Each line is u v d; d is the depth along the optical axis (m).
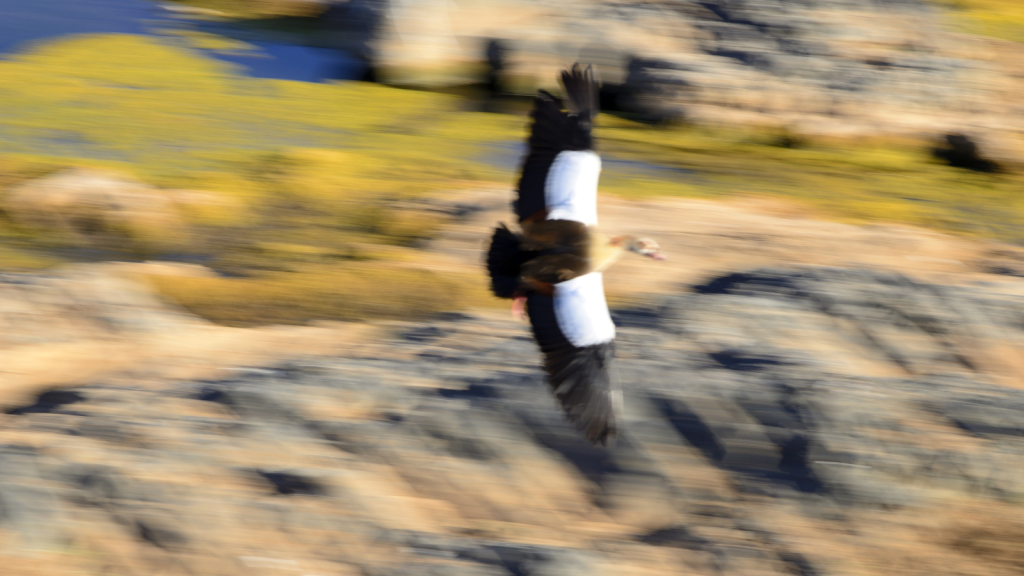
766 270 20.08
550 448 14.02
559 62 39.28
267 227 25.52
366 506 12.96
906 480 13.84
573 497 13.62
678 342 16.53
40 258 23.09
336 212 26.72
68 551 12.23
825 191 31.58
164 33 44.03
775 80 37.53
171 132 32.38
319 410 14.40
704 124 36.81
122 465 13.09
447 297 21.25
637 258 22.75
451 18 40.34
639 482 13.73
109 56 39.84
